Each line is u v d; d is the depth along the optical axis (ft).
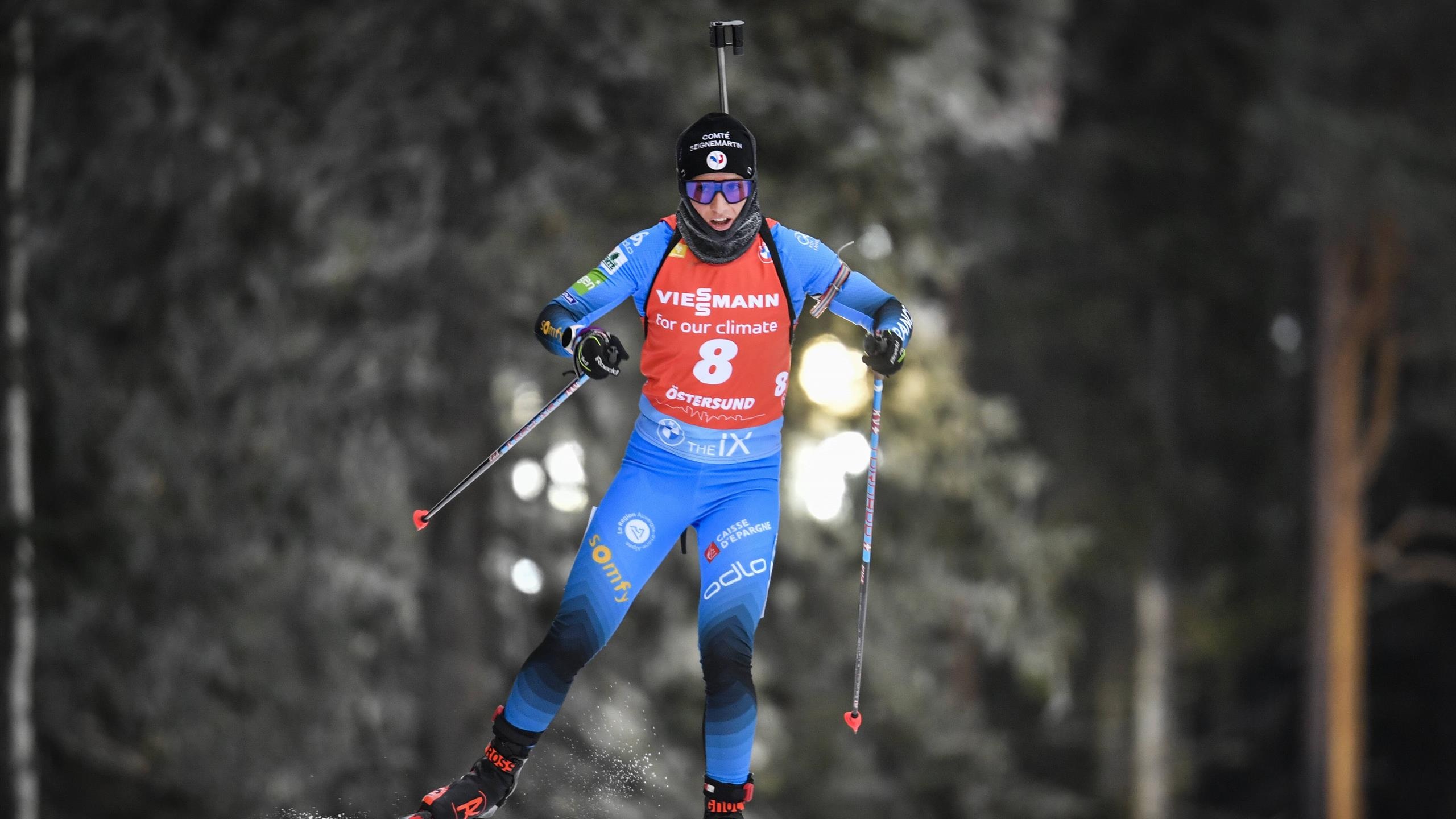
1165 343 262.47
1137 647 271.90
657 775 152.35
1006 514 204.33
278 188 130.11
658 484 50.37
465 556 149.28
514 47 125.80
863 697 209.46
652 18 126.00
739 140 47.26
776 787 181.16
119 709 135.85
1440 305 260.62
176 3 129.70
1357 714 270.05
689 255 48.78
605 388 164.25
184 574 138.10
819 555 181.68
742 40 50.14
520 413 170.91
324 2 126.62
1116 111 243.40
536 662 49.19
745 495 50.70
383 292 143.13
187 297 137.08
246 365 138.82
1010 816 225.76
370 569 149.89
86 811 133.49
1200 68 238.89
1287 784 326.65
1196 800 322.55
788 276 49.24
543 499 167.43
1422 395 288.30
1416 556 316.60
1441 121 241.35
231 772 136.87
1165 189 248.73
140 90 128.88
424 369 145.38
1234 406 284.00
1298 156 233.96
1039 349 266.16
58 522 125.18
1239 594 292.81
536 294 140.77
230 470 142.31
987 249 241.35
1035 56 161.58
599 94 130.11
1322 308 263.90
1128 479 266.98
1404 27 238.07
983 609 206.69
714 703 48.70
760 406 50.11
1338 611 268.82
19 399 128.16
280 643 142.41
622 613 50.08
